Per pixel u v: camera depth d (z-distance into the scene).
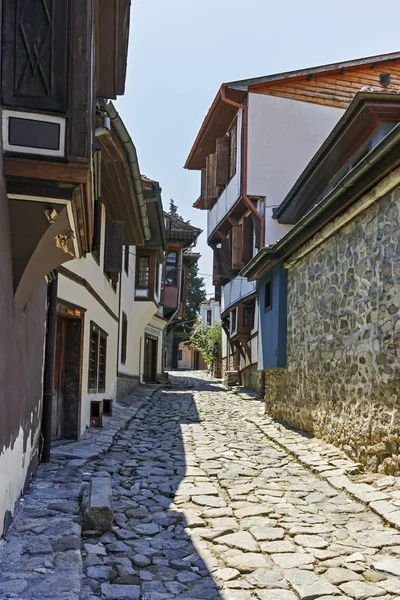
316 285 9.20
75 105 3.53
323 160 11.29
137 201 9.41
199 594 3.56
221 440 9.57
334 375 8.15
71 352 8.51
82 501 4.93
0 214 3.31
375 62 15.51
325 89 15.79
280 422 11.21
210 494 5.98
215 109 16.53
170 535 4.71
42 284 6.05
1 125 3.42
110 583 3.69
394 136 5.34
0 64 3.47
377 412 6.59
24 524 4.32
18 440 4.57
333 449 7.84
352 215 7.45
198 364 48.25
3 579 3.29
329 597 3.52
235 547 4.43
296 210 14.47
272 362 11.52
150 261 18.41
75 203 3.79
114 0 5.52
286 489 6.23
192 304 45.19
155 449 8.59
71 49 3.56
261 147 15.43
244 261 16.64
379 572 3.92
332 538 4.62
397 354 6.12
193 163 21.27
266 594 3.57
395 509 5.15
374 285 6.84
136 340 18.47
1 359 3.57
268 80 15.35
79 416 8.41
